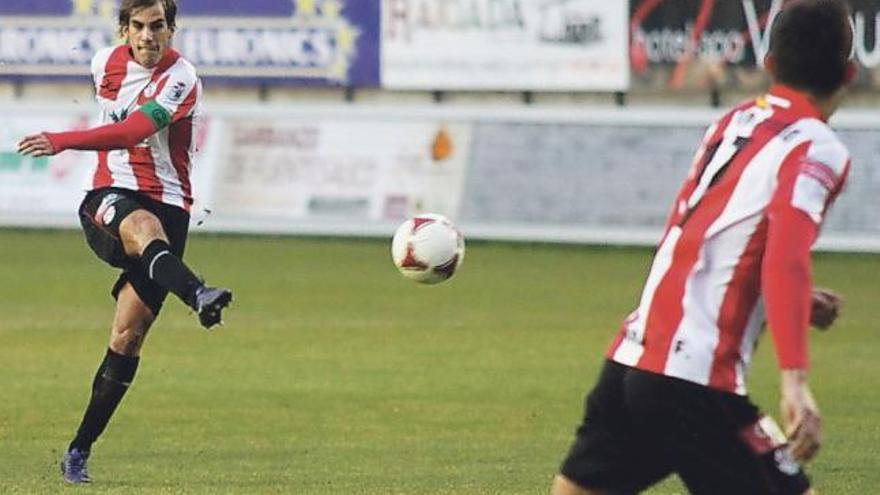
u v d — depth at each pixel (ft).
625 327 56.59
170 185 94.73
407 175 255.09
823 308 57.72
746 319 54.29
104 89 94.32
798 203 51.98
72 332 165.48
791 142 53.62
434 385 135.23
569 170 251.60
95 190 94.07
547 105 260.01
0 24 268.62
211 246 244.42
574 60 254.68
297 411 122.42
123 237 90.17
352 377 139.13
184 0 264.72
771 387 137.69
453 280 210.59
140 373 140.46
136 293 92.84
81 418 118.73
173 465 100.89
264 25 263.08
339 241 251.39
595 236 248.11
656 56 252.01
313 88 263.90
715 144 56.03
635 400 54.95
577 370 143.43
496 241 250.57
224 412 121.80
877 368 146.51
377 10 259.80
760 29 248.11
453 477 97.40
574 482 57.06
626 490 56.85
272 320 175.01
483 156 253.65
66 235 255.29
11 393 129.80
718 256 54.34
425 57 258.98
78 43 266.77
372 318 177.17
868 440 111.45
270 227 255.91
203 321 84.58
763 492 54.08
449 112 255.91
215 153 260.62
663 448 55.01
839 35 54.54
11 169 263.90
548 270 221.66
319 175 257.14
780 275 51.16
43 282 204.64
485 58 257.34
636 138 250.16
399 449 107.24
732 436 54.08
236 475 97.40
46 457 103.65
